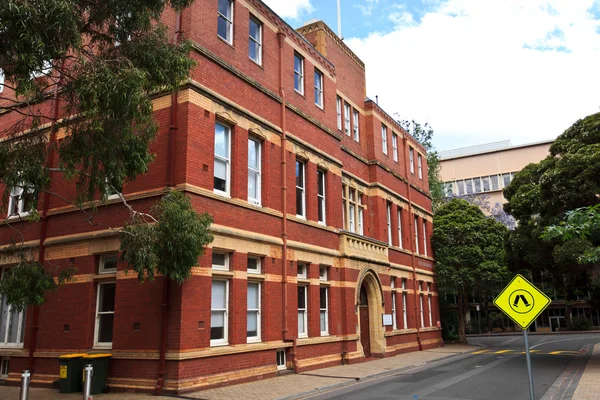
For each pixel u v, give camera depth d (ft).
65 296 46.78
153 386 39.52
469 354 82.99
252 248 49.49
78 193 36.17
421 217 104.17
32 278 34.65
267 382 46.19
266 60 56.95
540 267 69.72
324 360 59.62
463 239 106.11
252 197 52.29
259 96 54.39
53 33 28.19
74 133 33.71
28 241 51.03
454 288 106.63
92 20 33.78
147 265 32.76
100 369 40.78
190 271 37.45
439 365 65.16
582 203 61.67
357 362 65.72
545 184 65.51
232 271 46.52
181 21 46.11
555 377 51.11
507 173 233.35
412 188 101.14
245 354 46.50
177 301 40.29
